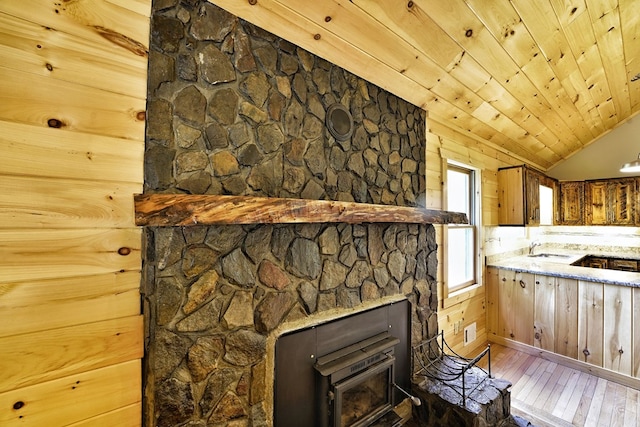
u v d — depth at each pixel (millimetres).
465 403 1837
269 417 1373
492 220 3584
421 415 2008
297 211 1313
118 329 1047
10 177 870
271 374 1384
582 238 5016
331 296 1633
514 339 3264
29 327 901
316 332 1559
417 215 1922
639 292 2516
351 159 1820
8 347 872
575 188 4676
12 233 874
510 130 3318
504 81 2387
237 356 1279
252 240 1338
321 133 1658
